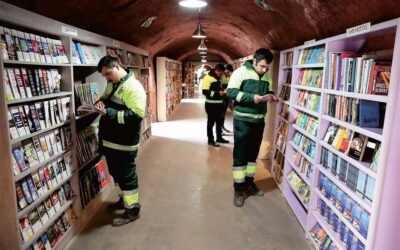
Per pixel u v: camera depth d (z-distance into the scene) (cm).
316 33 302
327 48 227
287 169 332
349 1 204
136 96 246
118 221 269
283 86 381
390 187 153
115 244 241
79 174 284
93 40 292
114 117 243
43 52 207
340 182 199
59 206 232
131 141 258
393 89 144
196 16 553
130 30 448
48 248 212
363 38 210
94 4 282
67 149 241
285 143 346
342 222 201
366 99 168
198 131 704
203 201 323
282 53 379
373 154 169
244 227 270
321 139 234
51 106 217
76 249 234
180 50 1166
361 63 179
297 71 316
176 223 275
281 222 280
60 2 235
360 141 181
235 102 312
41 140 205
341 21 238
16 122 177
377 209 156
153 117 817
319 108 241
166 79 863
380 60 175
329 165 221
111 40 353
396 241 160
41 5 219
